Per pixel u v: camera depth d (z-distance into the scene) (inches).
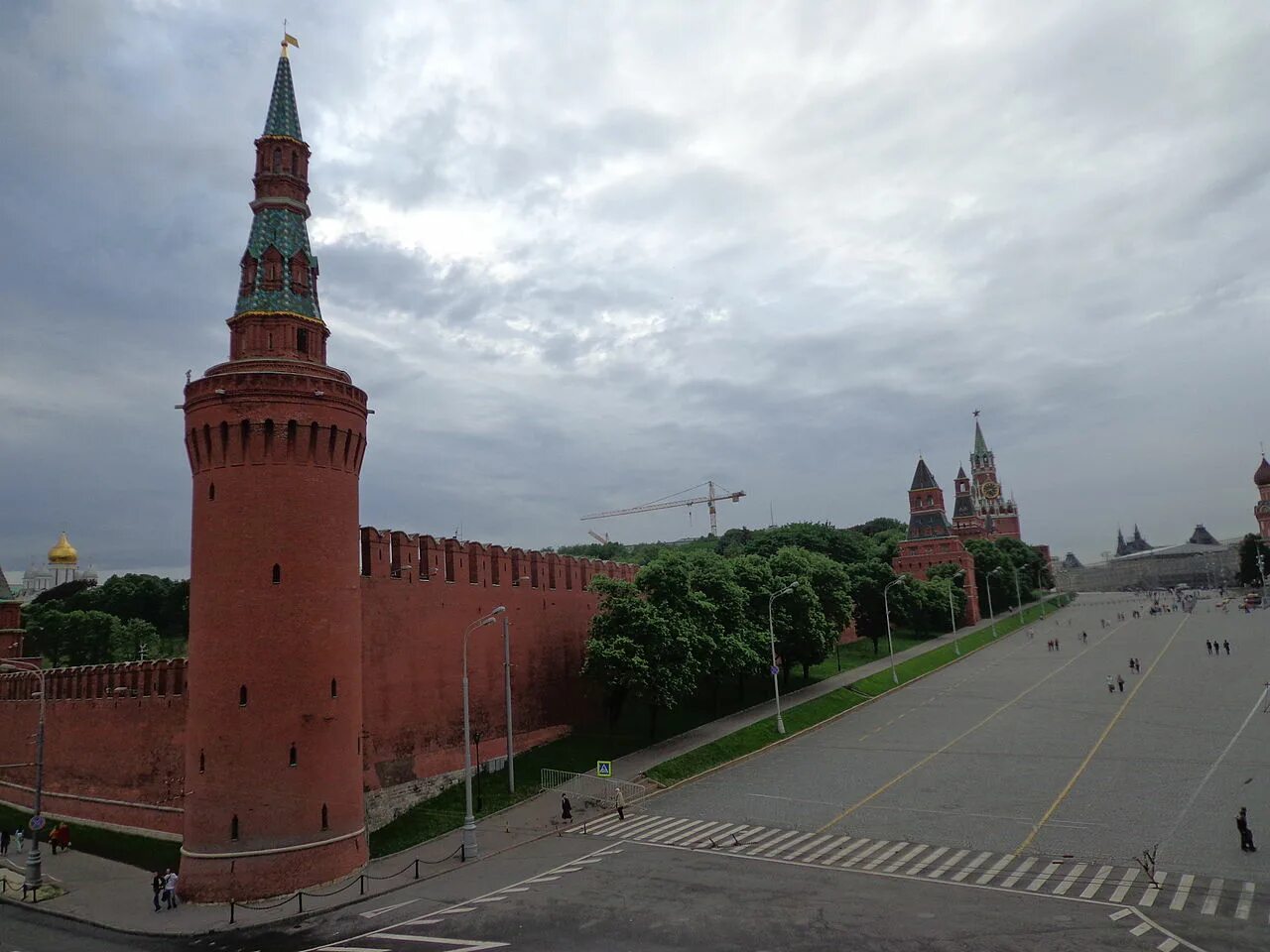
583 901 1358.3
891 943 1123.9
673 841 1716.3
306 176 1879.9
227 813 1542.8
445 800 2116.1
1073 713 2864.2
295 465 1665.8
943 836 1648.6
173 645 4869.6
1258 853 1459.2
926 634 5290.4
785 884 1408.7
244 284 1798.7
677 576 2645.2
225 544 1627.7
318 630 1643.7
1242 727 2470.5
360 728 1718.8
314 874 1557.6
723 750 2502.5
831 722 2970.0
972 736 2596.0
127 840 1999.3
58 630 4365.2
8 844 2003.0
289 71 1910.7
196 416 1673.2
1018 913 1224.2
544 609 2738.7
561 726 2728.8
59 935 1384.1
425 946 1195.9
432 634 2242.9
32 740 2455.7
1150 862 1387.8
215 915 1439.5
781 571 3535.9
